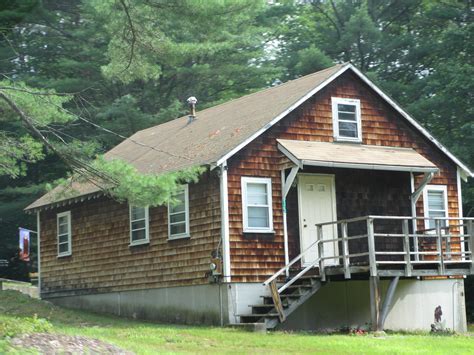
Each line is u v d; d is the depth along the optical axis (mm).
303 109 25062
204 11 21266
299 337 20094
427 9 50438
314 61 46188
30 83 40375
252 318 22547
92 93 43250
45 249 31594
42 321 17250
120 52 22047
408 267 22406
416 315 25453
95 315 26953
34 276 41094
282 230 23906
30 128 20328
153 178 19156
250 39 43594
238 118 26406
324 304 24219
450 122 40531
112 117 41188
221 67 43688
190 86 44938
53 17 40469
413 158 25625
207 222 23594
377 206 25984
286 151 23641
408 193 26703
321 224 22781
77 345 14984
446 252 24453
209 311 23328
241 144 23266
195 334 20281
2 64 41688
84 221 29438
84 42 42188
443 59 45125
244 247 23156
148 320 25484
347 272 21875
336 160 23391
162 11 21172
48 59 43438
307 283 23203
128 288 26781
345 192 25484
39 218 32156
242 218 23266
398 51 48156
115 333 20359
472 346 19297
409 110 40594
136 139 32844
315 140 25094
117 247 27500
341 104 25891
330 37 51250
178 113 41250
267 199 23766
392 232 26234
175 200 19797
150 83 43906
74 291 29609
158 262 25484
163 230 25391
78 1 40625
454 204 27891
